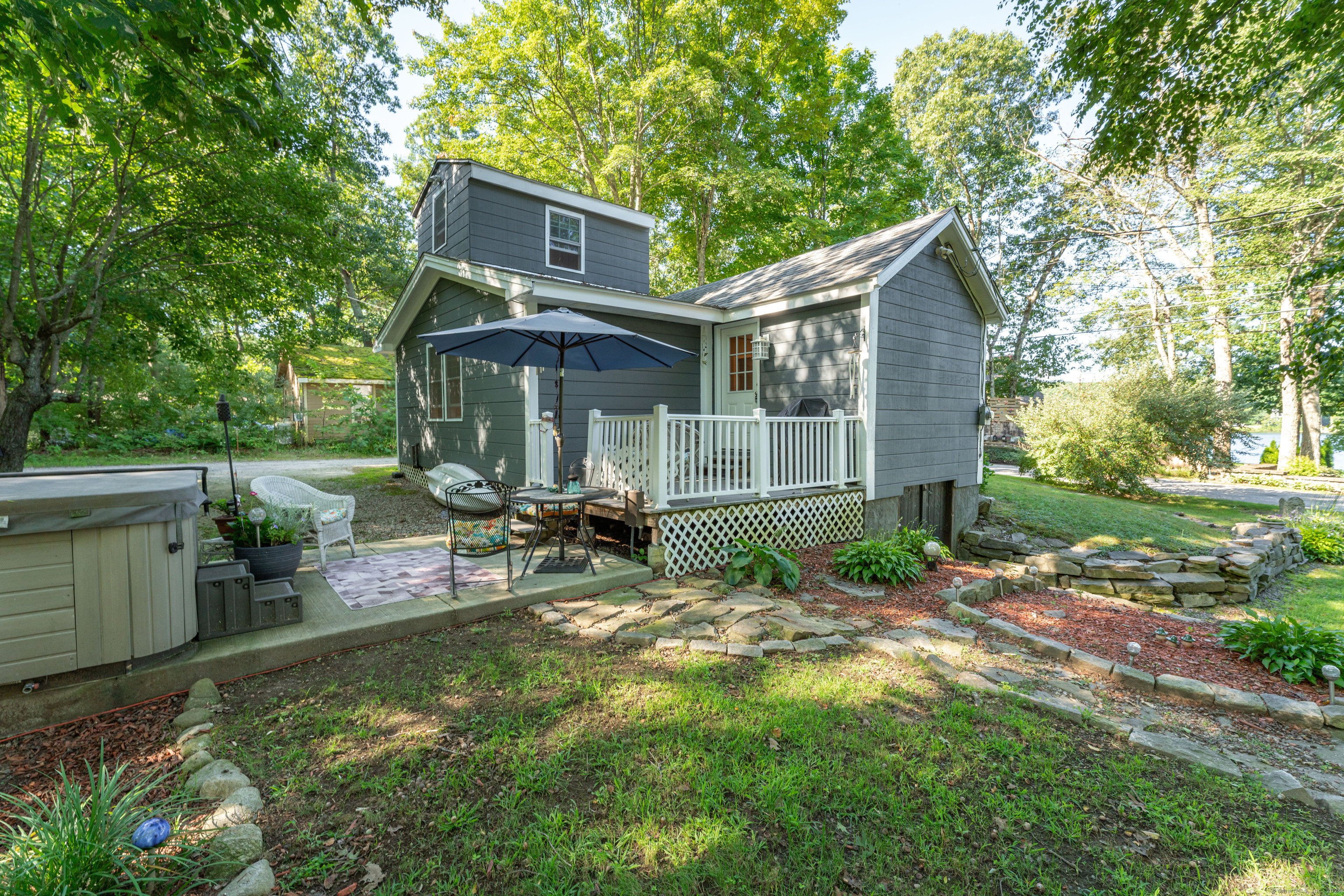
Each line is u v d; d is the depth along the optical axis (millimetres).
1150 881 1878
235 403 19203
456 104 17391
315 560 5453
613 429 6152
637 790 2250
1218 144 17375
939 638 4020
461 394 9586
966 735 2732
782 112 18094
